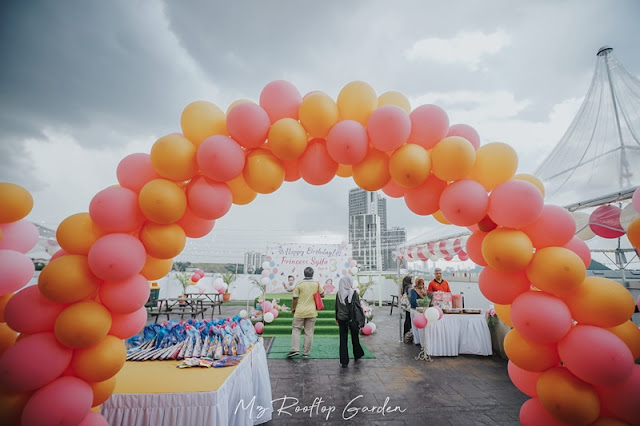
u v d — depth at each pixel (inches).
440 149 75.2
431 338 210.5
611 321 64.8
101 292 72.3
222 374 90.3
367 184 82.8
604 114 166.1
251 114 76.4
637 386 62.4
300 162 84.6
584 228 142.1
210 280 553.0
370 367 185.5
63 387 65.6
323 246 441.1
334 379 164.6
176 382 83.4
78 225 72.8
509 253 68.5
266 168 78.2
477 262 85.3
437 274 250.2
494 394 144.6
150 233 74.9
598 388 67.6
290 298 360.2
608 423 64.8
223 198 78.5
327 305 344.8
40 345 65.6
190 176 77.8
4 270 72.2
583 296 67.4
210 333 114.0
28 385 63.4
